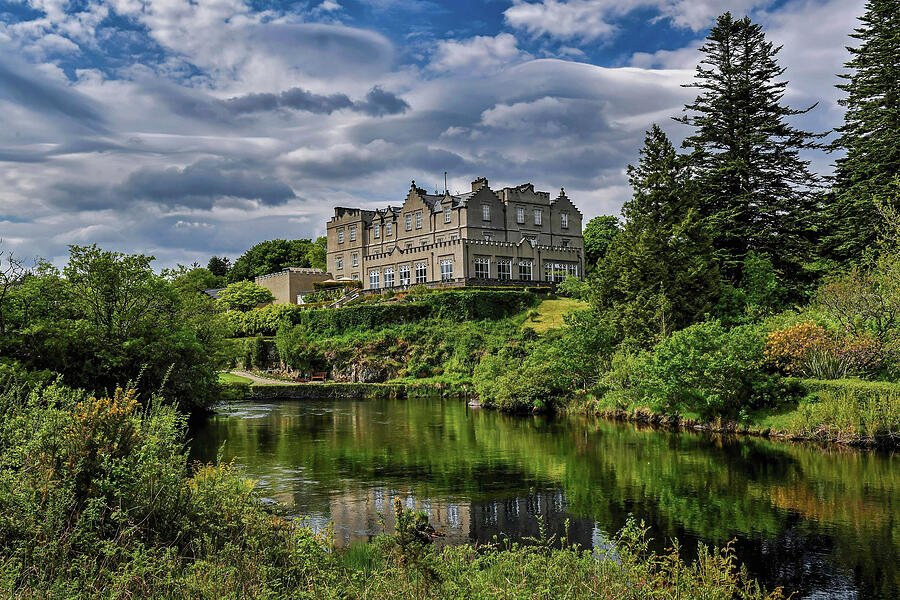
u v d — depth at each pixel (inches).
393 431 1362.0
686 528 642.8
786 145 2049.7
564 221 3587.6
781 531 626.5
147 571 309.9
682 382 1295.5
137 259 1352.1
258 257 4982.8
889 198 1704.0
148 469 376.2
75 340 1159.6
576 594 327.0
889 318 1235.2
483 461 1004.6
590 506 729.0
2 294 1136.8
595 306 1915.6
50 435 380.5
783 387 1211.9
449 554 391.9
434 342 2620.6
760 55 2087.8
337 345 2775.6
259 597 293.1
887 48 1945.1
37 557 308.3
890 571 527.5
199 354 1469.0
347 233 3841.0
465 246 3004.4
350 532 632.4
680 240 1781.5
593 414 1560.0
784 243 1969.7
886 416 1027.3
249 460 1027.9
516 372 1800.0
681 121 2140.7
